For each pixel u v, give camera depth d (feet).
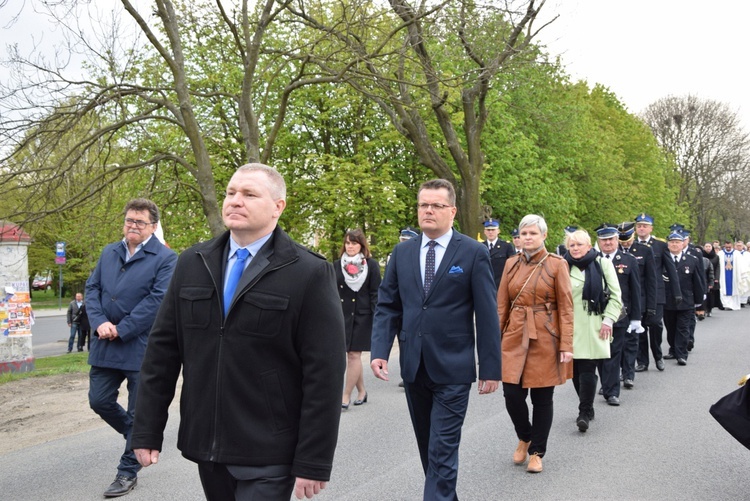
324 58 46.42
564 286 17.98
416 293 14.38
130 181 50.67
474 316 14.52
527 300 18.16
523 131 93.35
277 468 8.68
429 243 14.74
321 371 8.81
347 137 76.54
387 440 21.29
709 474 17.60
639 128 148.15
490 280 14.26
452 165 80.23
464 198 63.05
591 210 116.26
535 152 90.43
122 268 16.96
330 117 73.72
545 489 16.47
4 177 42.96
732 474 17.57
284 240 9.25
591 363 22.03
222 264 9.22
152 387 9.27
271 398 8.77
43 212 43.86
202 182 47.24
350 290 26.32
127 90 44.98
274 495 8.59
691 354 40.57
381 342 14.76
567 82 105.50
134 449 9.06
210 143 67.10
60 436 22.44
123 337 16.16
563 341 17.75
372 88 51.19
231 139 69.15
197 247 9.45
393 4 45.93
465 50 51.67
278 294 8.82
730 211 178.60
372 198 67.77
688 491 16.29
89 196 45.09
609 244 26.91
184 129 46.68
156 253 17.13
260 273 8.87
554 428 22.70
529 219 18.51
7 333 39.40
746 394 15.20
